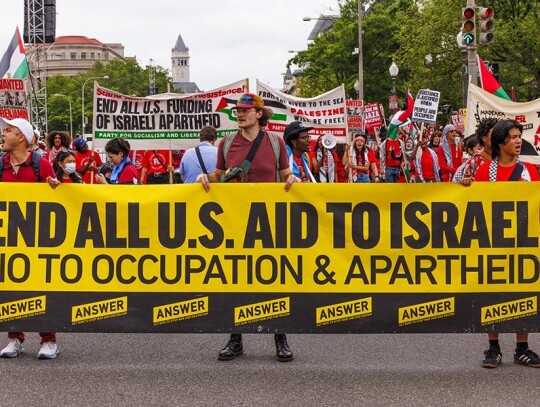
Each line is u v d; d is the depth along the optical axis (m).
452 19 41.16
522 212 6.81
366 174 18.12
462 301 6.83
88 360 7.18
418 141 17.38
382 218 6.83
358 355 7.38
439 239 6.82
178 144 14.66
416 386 6.33
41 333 7.26
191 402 5.93
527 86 42.09
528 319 6.82
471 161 7.79
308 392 6.17
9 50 16.62
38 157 7.29
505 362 7.10
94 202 6.95
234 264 6.89
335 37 61.72
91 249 6.95
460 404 5.87
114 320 6.95
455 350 7.57
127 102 14.59
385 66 59.25
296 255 6.87
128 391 6.20
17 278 6.98
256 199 6.88
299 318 6.88
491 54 40.28
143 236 6.93
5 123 7.20
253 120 7.19
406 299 6.83
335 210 6.84
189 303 6.91
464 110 22.72
